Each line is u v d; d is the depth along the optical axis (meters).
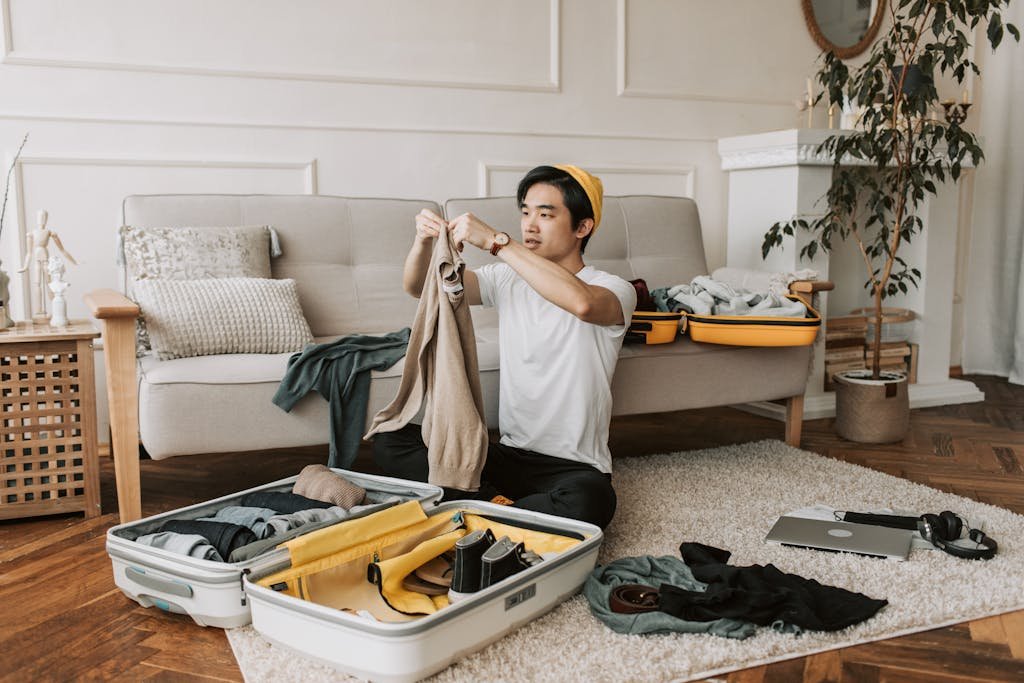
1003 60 3.93
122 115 2.77
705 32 3.62
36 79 2.67
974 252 4.10
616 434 3.02
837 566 1.75
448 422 1.83
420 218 1.90
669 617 1.46
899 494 2.24
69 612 1.60
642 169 3.53
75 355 2.16
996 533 1.95
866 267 3.83
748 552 1.82
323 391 2.09
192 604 1.50
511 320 1.99
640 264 3.03
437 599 1.53
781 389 2.69
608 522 1.82
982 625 1.52
